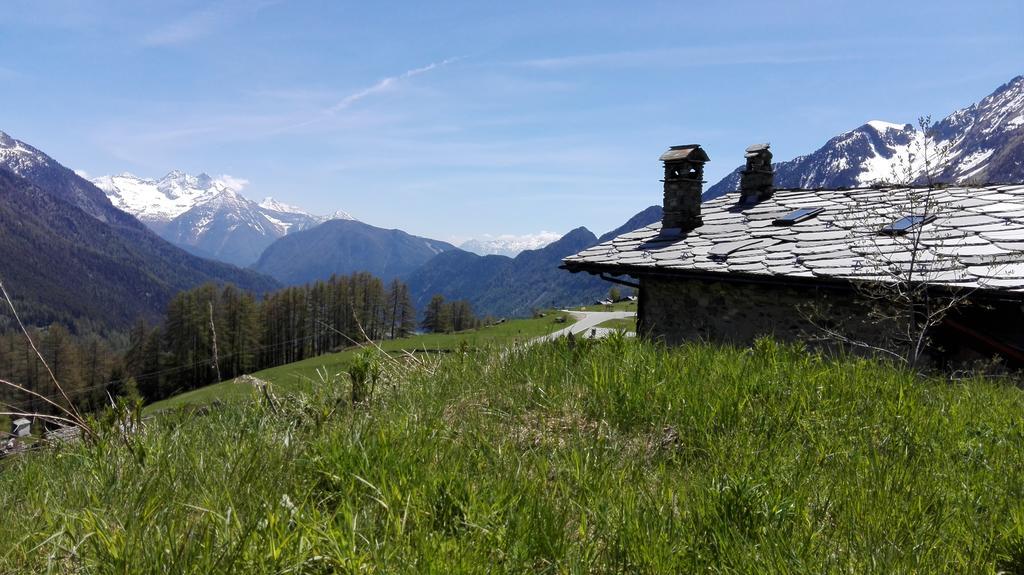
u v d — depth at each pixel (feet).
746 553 7.43
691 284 38.73
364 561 6.83
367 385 15.35
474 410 13.78
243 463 9.89
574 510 8.82
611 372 15.21
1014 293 23.48
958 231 30.17
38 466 11.79
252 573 6.50
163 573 6.50
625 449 11.55
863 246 31.68
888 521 8.43
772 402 13.66
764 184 49.01
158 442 11.53
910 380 16.58
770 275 31.96
